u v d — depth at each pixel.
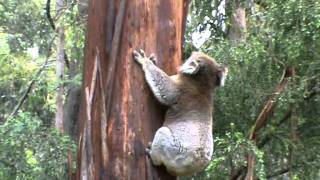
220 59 11.20
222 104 11.37
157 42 6.06
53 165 9.73
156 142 5.74
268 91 10.98
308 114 11.09
